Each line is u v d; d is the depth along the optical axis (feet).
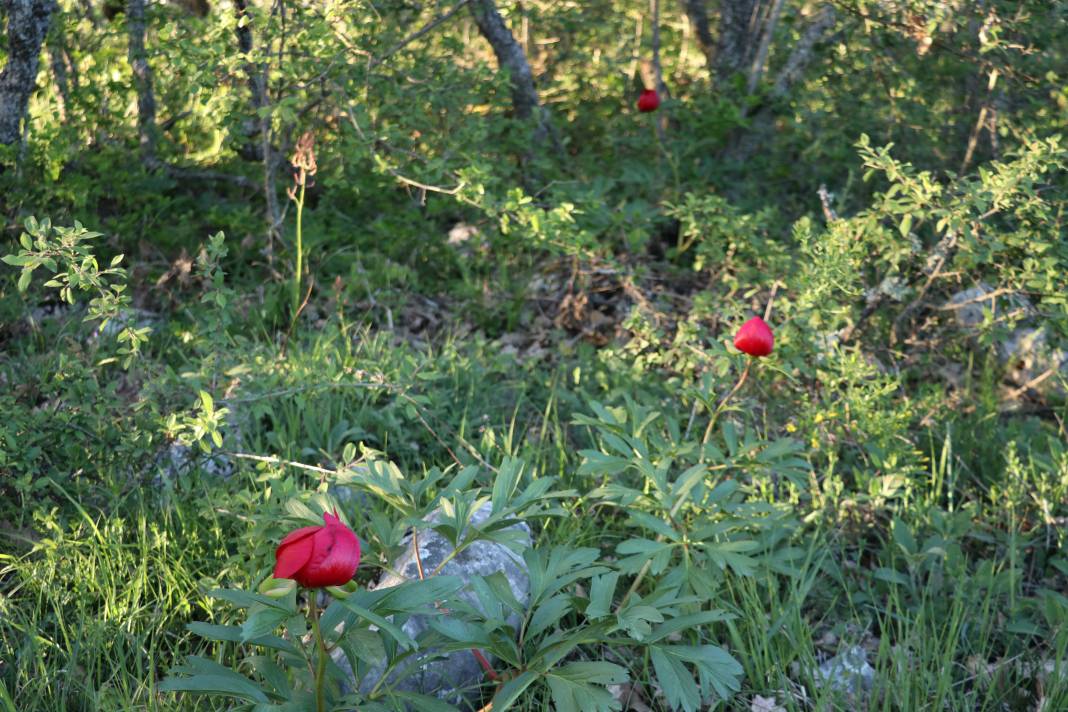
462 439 13.46
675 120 24.25
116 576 10.61
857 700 10.25
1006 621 11.82
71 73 19.34
